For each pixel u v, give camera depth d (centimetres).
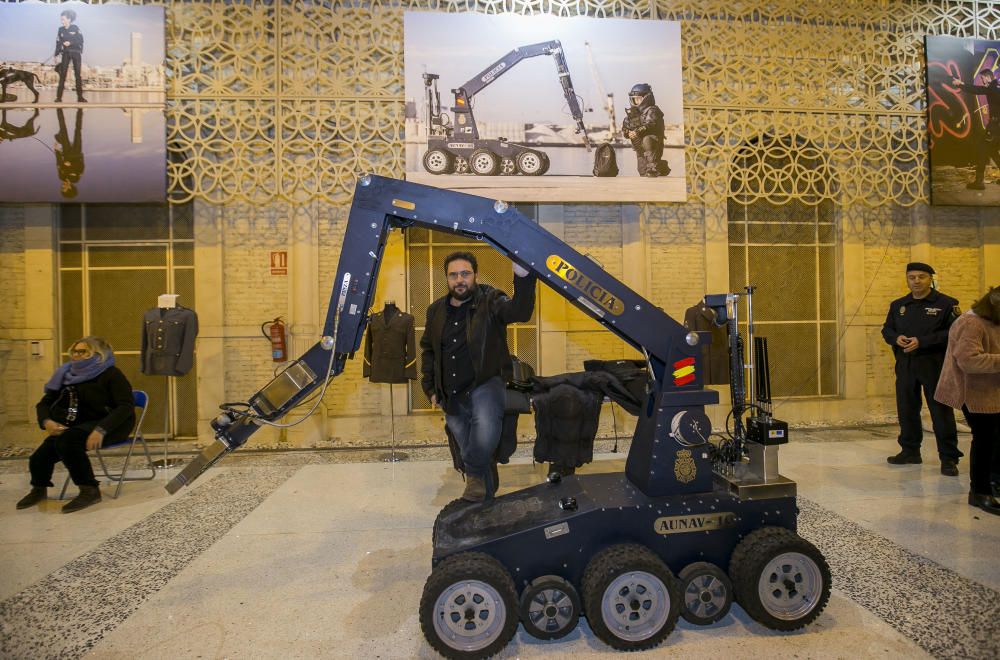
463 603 213
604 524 230
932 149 661
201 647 227
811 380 708
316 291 636
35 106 582
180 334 532
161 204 629
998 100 663
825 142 663
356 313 250
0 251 630
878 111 666
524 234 246
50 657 220
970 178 663
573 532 229
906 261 702
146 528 362
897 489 415
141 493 439
